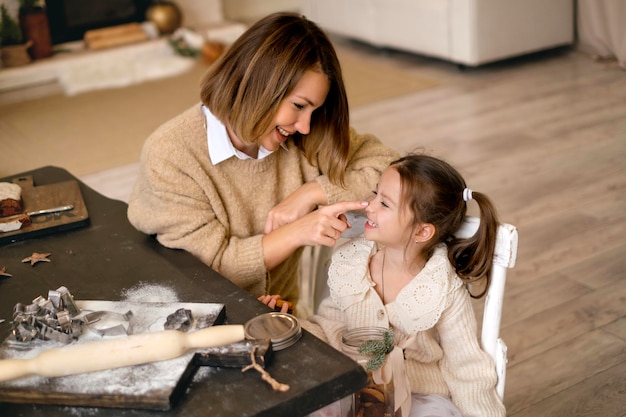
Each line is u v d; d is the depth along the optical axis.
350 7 5.75
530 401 2.09
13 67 5.58
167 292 1.31
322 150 1.62
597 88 4.50
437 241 1.45
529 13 4.90
